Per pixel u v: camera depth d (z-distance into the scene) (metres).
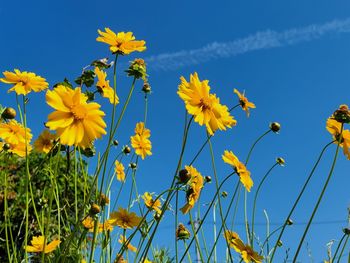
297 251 0.38
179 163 0.37
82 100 0.34
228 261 0.55
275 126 0.54
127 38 0.44
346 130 0.41
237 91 0.56
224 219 0.48
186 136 0.38
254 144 0.52
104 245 0.53
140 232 0.49
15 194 0.93
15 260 0.46
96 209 0.37
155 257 0.64
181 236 0.50
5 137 0.52
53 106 0.32
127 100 0.41
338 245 0.49
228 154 0.49
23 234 0.88
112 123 0.40
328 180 0.38
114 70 0.42
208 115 0.39
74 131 0.33
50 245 0.45
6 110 0.45
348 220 0.49
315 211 0.38
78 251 0.45
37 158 1.04
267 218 0.58
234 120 0.49
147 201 0.59
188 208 0.46
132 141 0.70
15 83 0.48
